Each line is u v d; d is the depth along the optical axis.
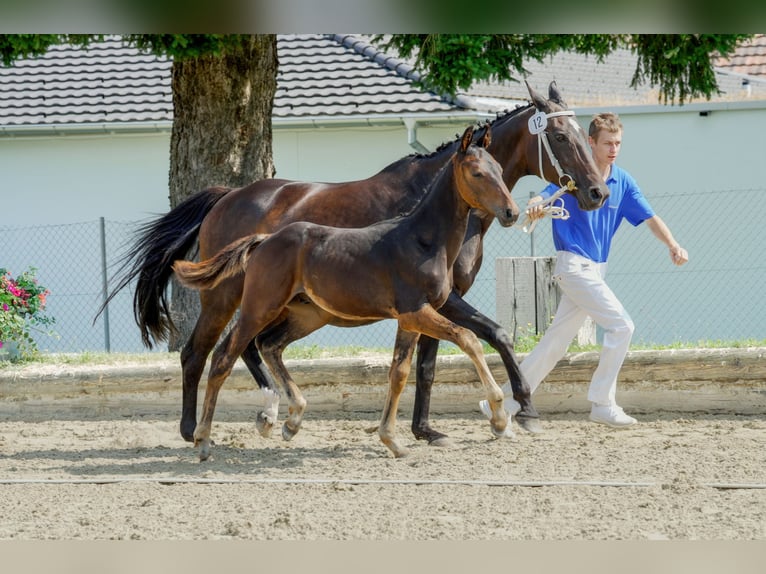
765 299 18.08
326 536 6.68
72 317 20.64
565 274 10.09
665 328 18.52
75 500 7.83
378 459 9.34
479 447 9.67
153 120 20.08
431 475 8.54
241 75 14.37
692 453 9.17
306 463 9.28
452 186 8.74
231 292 10.15
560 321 10.31
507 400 10.02
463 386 11.74
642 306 18.62
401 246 8.78
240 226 10.29
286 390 9.95
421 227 8.81
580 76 24.61
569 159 9.53
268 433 10.33
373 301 8.85
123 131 20.23
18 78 22.09
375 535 6.68
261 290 9.10
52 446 10.48
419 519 7.06
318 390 12.05
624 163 18.72
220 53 13.04
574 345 12.45
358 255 8.84
